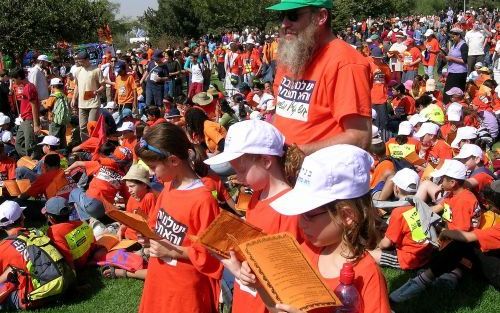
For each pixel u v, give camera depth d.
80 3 29.44
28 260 6.15
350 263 2.55
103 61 23.88
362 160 2.63
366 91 3.71
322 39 3.82
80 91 13.45
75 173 9.82
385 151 8.55
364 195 2.60
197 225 3.89
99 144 10.53
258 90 17.61
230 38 41.00
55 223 6.84
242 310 3.35
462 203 6.11
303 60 3.79
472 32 19.75
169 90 19.48
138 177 6.80
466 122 12.19
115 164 8.33
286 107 4.02
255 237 2.86
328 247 2.75
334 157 2.61
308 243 2.86
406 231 5.88
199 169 5.49
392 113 14.33
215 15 50.28
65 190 8.96
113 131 13.07
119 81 17.31
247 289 3.30
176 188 4.04
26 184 9.36
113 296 6.49
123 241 7.19
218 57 28.11
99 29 31.72
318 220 2.61
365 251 2.62
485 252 6.02
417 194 7.14
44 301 6.25
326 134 3.83
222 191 6.71
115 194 8.20
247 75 22.50
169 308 3.95
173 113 11.96
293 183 3.33
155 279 4.02
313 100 3.84
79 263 6.90
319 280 2.46
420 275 5.96
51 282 6.18
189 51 27.61
